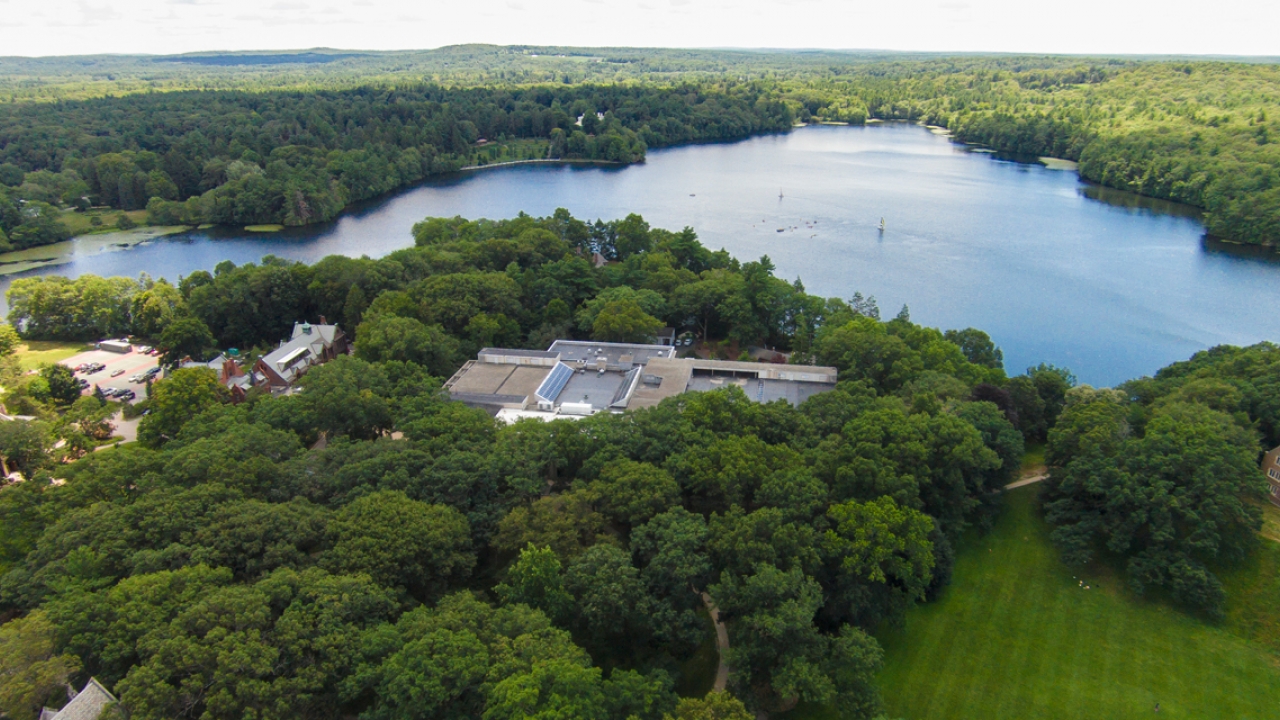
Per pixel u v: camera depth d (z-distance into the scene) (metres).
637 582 74.56
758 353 186.62
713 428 105.38
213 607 64.31
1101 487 99.81
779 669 72.62
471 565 81.56
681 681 79.50
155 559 73.62
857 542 80.31
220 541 77.19
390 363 135.75
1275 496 109.12
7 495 90.56
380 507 82.00
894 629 89.38
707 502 93.94
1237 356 142.62
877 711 72.19
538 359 150.38
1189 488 96.31
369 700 67.94
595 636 75.69
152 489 89.38
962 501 101.12
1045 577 100.81
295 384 163.88
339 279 198.12
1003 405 123.00
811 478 89.44
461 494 89.81
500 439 102.88
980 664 87.06
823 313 185.25
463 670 59.97
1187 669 86.19
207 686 59.66
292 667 63.19
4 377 162.62
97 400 150.38
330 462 98.19
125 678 58.31
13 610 78.44
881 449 94.25
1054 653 88.69
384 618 70.94
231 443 97.62
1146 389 139.38
